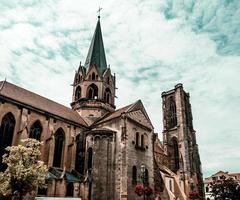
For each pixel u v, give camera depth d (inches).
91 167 1784.0
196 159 3619.6
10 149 1268.5
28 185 1211.2
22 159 1257.4
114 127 1941.4
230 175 4416.8
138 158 1900.8
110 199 1658.5
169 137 3708.2
